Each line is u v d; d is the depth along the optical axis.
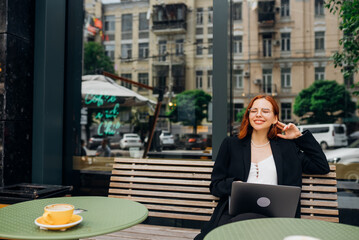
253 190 1.56
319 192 2.04
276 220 1.32
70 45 3.13
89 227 1.20
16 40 2.64
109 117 7.37
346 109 23.83
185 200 2.25
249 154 1.96
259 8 27.38
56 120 2.93
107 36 16.23
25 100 2.74
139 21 17.89
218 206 1.94
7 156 2.57
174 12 18.45
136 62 18.55
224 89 2.54
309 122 24.94
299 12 26.84
